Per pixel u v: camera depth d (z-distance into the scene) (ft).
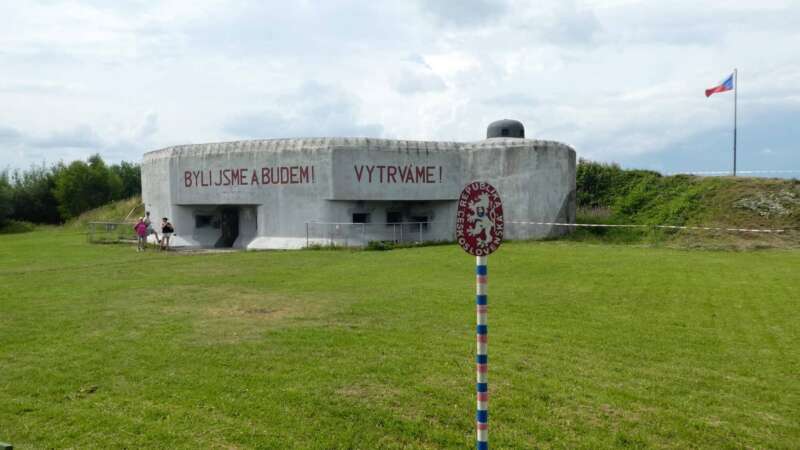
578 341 31.09
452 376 25.76
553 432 20.53
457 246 78.74
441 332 32.91
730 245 73.46
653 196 96.22
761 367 27.12
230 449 19.53
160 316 37.40
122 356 28.73
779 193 85.46
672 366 27.20
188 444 19.86
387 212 87.97
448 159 87.56
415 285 48.19
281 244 82.99
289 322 35.47
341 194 80.94
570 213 90.07
